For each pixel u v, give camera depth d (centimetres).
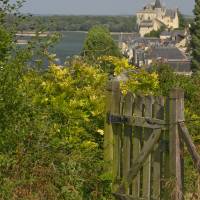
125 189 682
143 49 13012
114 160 704
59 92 761
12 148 654
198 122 847
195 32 8569
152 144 647
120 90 707
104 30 4347
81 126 738
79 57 880
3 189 639
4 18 661
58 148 704
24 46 658
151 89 823
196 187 650
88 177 698
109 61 875
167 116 632
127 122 682
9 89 632
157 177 646
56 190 675
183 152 630
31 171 668
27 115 656
